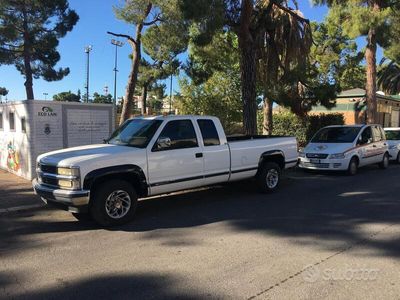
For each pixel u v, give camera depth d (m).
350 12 20.17
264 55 17.19
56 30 30.39
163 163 7.69
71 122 11.56
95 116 12.00
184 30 18.02
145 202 8.95
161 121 7.89
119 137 8.20
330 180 12.34
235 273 4.89
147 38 21.33
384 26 19.47
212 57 18.83
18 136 11.82
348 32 20.20
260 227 6.90
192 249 5.79
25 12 28.98
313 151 13.54
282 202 8.96
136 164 7.30
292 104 17.52
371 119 22.20
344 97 29.64
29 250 5.90
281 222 7.22
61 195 6.73
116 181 7.07
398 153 17.47
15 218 7.70
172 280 4.73
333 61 33.31
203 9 11.77
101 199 6.87
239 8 14.44
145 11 18.31
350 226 6.94
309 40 16.67
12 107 12.09
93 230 6.86
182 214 7.86
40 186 7.23
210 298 4.25
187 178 8.10
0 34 28.56
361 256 5.45
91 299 4.30
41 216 7.82
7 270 5.13
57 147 11.35
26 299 4.32
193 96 24.33
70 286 4.62
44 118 11.10
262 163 9.87
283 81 17.00
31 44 29.55
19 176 11.94
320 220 7.36
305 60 16.92
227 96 24.38
